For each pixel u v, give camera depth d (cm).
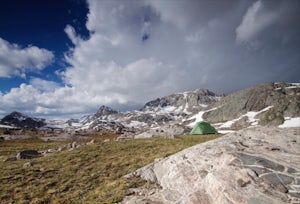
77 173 2716
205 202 1287
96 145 4375
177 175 1934
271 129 2252
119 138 6625
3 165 3431
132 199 1806
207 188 1380
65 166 3019
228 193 1210
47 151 4956
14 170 2956
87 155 3531
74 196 2052
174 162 2161
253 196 1133
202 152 2003
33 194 2128
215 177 1365
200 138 5088
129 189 2055
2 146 6762
